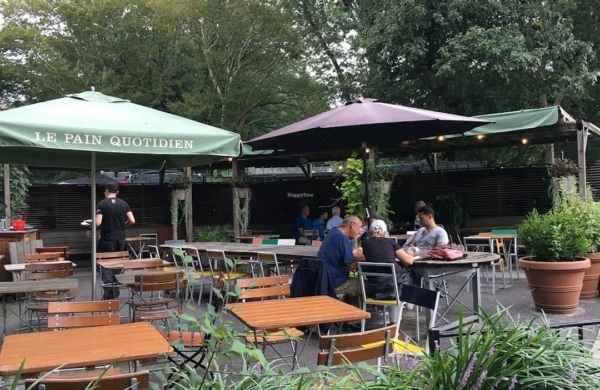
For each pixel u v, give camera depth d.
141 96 19.19
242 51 18.59
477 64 13.70
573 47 14.24
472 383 2.48
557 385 2.50
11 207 11.19
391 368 2.77
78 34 20.09
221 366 3.72
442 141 11.27
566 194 8.51
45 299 6.21
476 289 6.08
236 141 5.77
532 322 2.88
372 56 15.78
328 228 11.31
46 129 4.75
